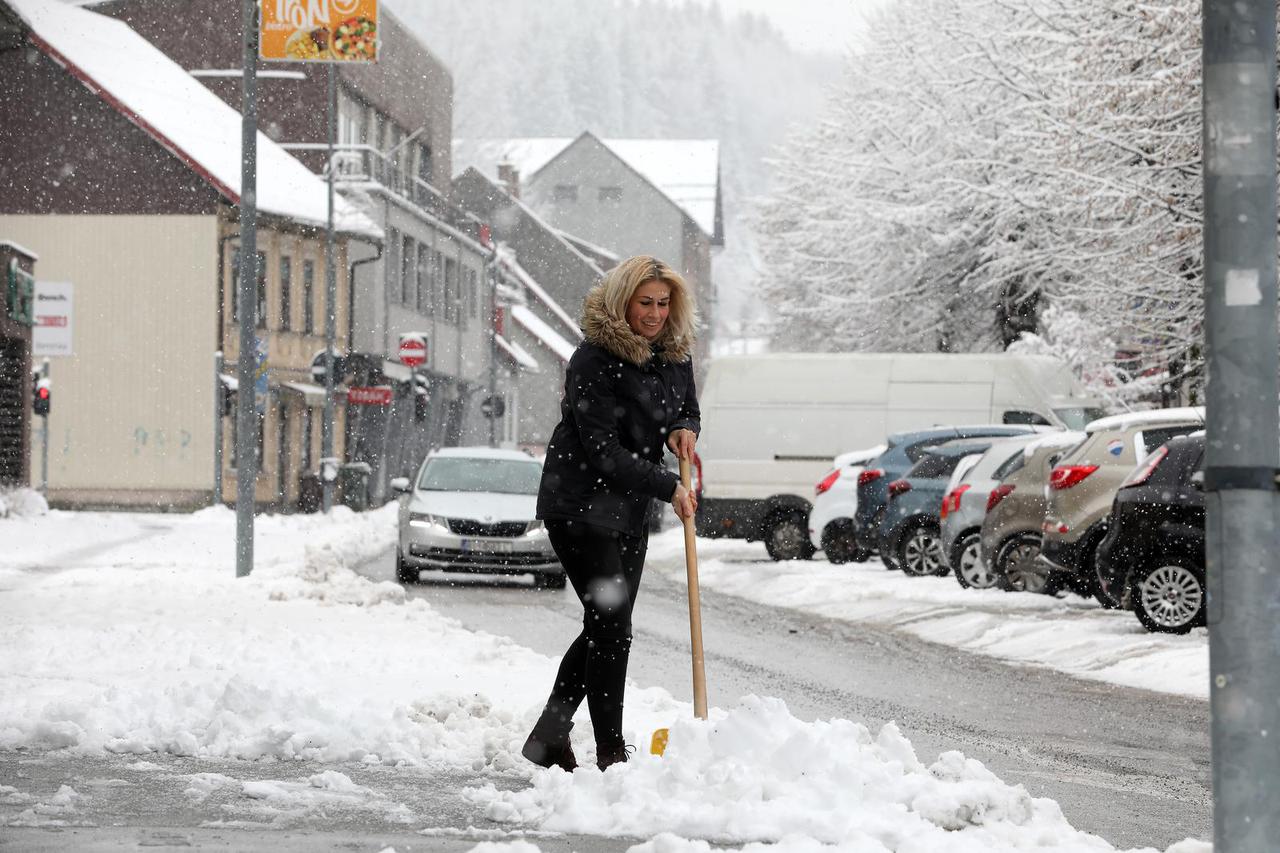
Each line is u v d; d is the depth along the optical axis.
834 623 30.89
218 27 99.12
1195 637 25.67
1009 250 53.97
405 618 26.25
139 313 81.25
